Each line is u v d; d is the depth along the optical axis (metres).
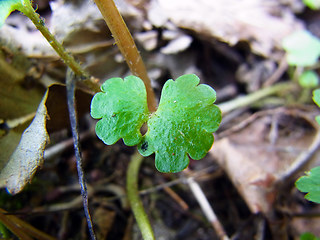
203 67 0.08
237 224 0.06
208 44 0.07
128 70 0.07
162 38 0.07
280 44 0.08
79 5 0.06
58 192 0.06
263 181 0.06
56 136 0.06
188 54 0.07
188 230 0.06
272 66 0.08
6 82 0.05
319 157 0.06
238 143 0.06
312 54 0.07
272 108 0.07
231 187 0.06
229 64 0.08
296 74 0.08
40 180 0.06
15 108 0.05
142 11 0.07
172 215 0.06
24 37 0.06
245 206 0.06
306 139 0.07
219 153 0.06
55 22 0.06
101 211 0.06
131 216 0.06
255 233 0.05
